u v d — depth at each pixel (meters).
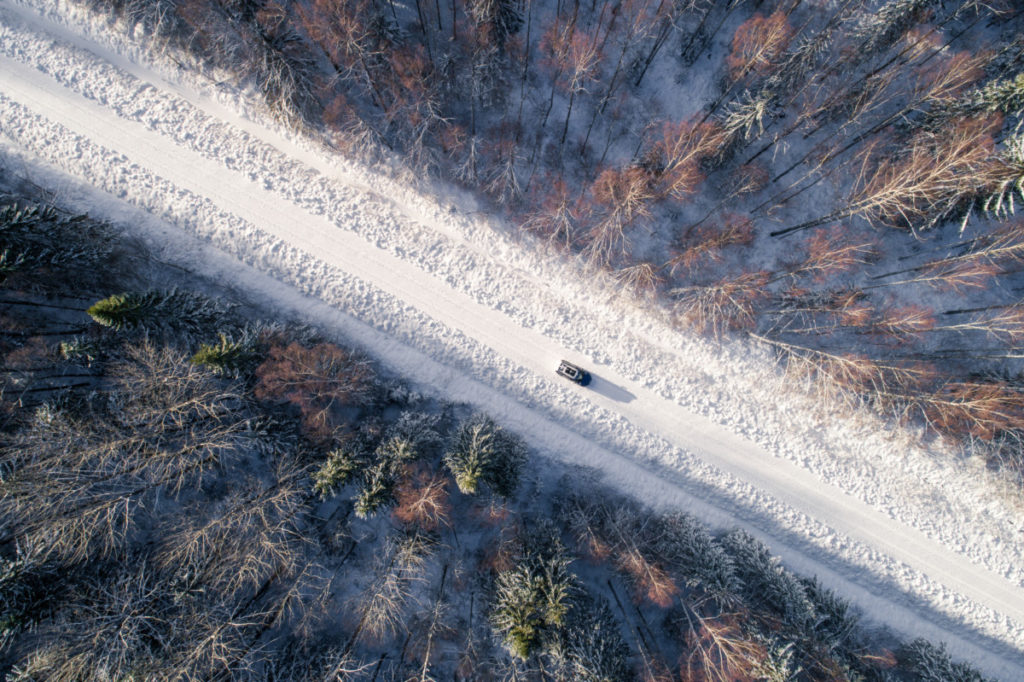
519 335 36.12
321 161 35.72
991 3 32.59
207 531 28.61
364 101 34.69
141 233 34.31
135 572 29.06
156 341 29.62
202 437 29.14
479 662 32.06
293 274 35.31
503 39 32.44
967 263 32.97
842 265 34.41
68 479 26.83
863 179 34.72
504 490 30.72
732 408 36.44
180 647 27.56
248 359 29.67
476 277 36.00
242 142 35.25
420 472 31.23
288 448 31.31
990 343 35.12
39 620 27.12
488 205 35.78
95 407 28.91
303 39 31.20
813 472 36.34
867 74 32.81
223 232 34.97
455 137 33.97
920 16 30.53
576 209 35.38
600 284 36.09
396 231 35.72
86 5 34.19
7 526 27.08
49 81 34.66
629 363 36.28
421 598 33.12
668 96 36.22
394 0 34.09
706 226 36.00
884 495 36.31
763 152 35.44
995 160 26.80
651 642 33.62
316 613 31.75
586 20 34.97
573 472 35.75
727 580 31.34
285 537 31.06
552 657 29.98
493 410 35.81
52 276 30.08
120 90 34.81
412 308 35.78
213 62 34.44
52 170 34.28
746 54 32.81
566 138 35.97
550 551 31.12
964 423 34.22
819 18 34.44
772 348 36.19
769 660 28.70
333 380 31.62
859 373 34.00
